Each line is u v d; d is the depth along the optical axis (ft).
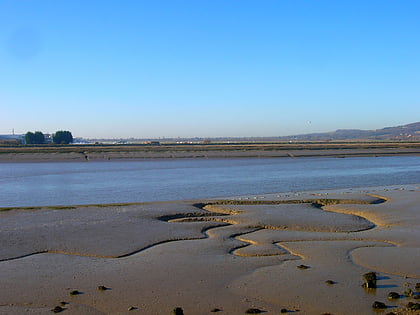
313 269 42.55
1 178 154.51
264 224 64.34
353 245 51.93
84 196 107.55
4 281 39.63
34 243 52.95
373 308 33.19
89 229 60.80
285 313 32.37
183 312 32.48
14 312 32.71
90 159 264.31
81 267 43.70
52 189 121.70
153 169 194.08
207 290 37.04
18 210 76.43
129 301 34.76
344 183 135.03
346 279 39.65
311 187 124.98
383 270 42.32
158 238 55.72
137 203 85.35
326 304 34.04
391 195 96.63
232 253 48.88
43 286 38.27
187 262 45.11
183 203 85.05
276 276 40.45
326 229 61.26
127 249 50.44
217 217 70.08
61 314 32.35
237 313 32.42
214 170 187.21
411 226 63.21
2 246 51.65
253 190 118.21
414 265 43.83
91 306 33.83
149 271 42.19
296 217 69.72
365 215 73.26
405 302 34.32
